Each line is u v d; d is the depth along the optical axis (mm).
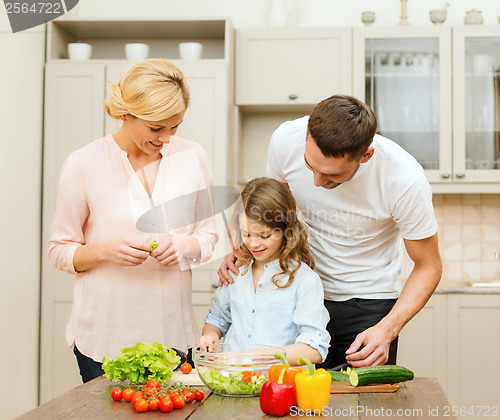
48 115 3613
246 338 1979
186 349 2004
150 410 1432
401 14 3791
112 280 1923
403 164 1924
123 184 1902
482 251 3939
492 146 3678
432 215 1955
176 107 1742
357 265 2125
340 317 2158
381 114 3713
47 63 3617
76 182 1907
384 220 2033
